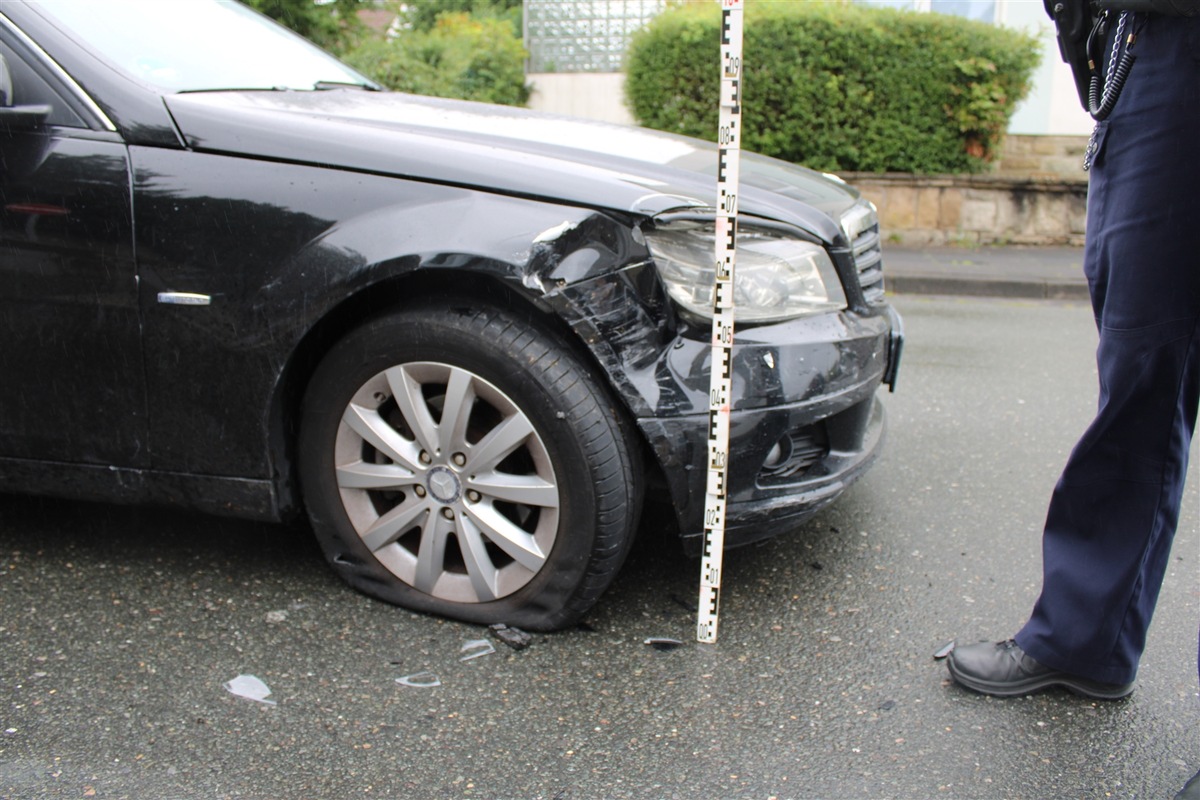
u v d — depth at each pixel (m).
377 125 2.58
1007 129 9.81
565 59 11.69
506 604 2.47
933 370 5.25
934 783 1.95
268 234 2.35
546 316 2.31
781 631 2.52
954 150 9.37
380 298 2.42
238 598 2.62
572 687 2.26
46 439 2.61
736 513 2.40
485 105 3.23
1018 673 2.22
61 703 2.15
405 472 2.46
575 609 2.41
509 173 2.31
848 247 2.59
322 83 3.23
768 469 2.46
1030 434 4.17
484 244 2.23
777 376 2.38
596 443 2.29
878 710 2.19
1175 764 2.02
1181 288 1.90
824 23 9.00
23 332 2.53
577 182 2.30
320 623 2.51
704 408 2.30
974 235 9.36
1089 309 7.25
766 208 2.48
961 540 3.09
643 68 9.46
